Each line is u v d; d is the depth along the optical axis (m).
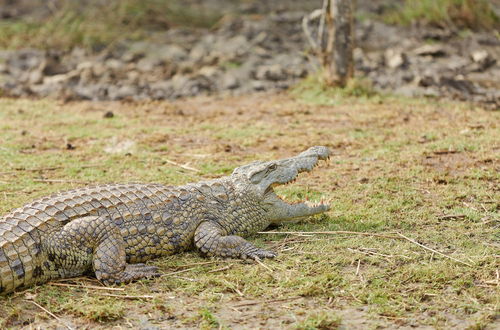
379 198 11.07
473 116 15.77
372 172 12.28
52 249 8.25
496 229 9.76
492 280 8.25
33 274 8.15
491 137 13.94
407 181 11.80
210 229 9.23
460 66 19.95
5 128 15.67
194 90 19.38
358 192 11.36
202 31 25.30
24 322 7.59
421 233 9.65
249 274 8.55
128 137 14.92
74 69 21.36
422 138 14.20
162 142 14.62
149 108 17.80
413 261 8.80
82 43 23.84
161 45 23.55
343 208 10.65
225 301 7.98
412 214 10.34
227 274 8.59
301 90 18.88
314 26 23.91
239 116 16.80
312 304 7.87
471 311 7.64
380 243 9.33
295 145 14.11
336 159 13.13
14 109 17.55
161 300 8.00
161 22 25.86
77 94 19.14
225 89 19.48
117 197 8.98
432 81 18.70
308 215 10.11
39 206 8.59
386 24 24.19
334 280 8.35
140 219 8.89
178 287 8.32
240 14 27.03
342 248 9.20
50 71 21.12
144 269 8.62
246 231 9.75
